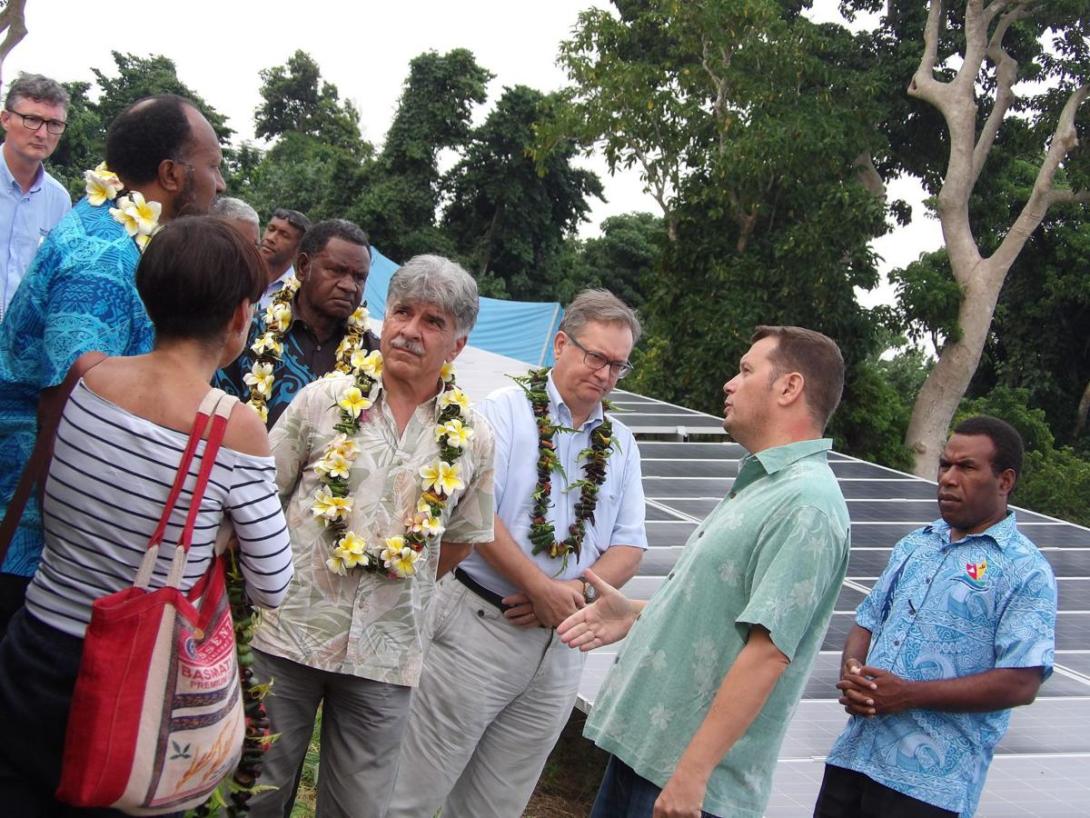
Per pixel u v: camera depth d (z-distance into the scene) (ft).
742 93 69.41
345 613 10.56
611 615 10.94
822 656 18.75
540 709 12.93
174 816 7.64
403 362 10.77
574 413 13.08
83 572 7.20
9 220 16.15
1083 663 20.04
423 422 11.02
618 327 12.77
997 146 77.36
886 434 73.10
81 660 6.88
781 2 76.89
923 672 11.57
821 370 10.02
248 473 7.47
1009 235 70.85
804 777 14.10
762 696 9.04
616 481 13.32
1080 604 23.99
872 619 12.44
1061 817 13.83
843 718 16.15
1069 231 84.07
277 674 10.55
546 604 12.25
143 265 7.43
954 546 11.89
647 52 77.10
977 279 70.85
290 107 144.56
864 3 78.23
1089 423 90.79
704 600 9.82
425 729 12.50
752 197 70.13
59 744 7.20
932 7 71.51
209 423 7.32
